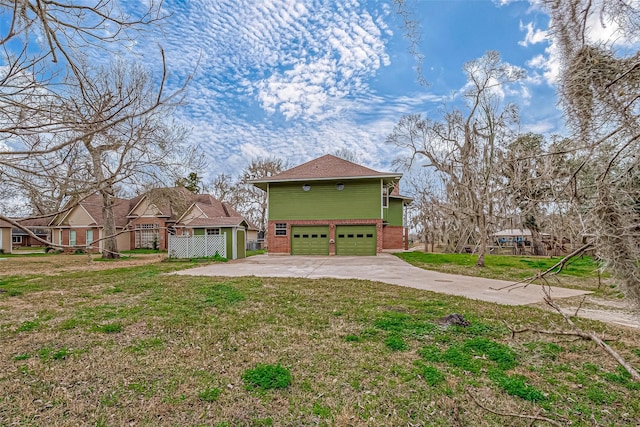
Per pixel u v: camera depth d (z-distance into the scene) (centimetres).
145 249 2619
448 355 388
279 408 286
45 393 307
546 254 2212
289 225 1973
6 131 171
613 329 504
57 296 732
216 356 392
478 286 891
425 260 1570
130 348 416
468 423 264
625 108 186
